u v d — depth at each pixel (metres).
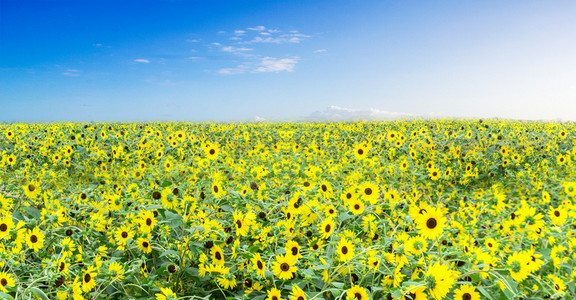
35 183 5.55
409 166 9.18
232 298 2.78
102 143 11.95
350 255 2.88
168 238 3.60
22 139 12.45
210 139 14.34
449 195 7.70
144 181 7.04
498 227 4.37
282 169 7.99
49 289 2.70
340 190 5.62
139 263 2.88
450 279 2.33
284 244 3.53
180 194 4.38
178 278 3.10
